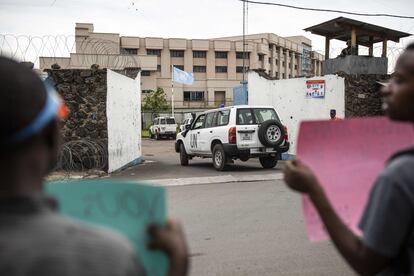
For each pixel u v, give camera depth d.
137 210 1.31
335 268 4.63
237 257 4.98
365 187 1.75
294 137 15.71
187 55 84.50
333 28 18.77
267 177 11.12
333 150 1.75
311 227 1.68
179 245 1.25
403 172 1.41
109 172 12.52
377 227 1.41
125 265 0.95
